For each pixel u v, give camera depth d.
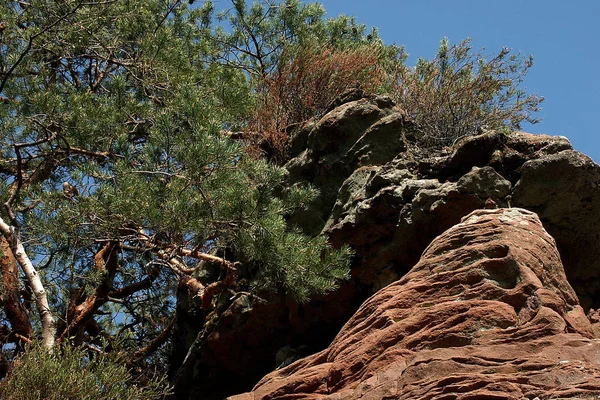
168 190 10.62
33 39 14.02
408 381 6.30
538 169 9.73
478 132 11.55
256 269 11.62
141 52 14.73
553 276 7.61
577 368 5.79
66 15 13.66
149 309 15.32
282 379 7.87
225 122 12.46
